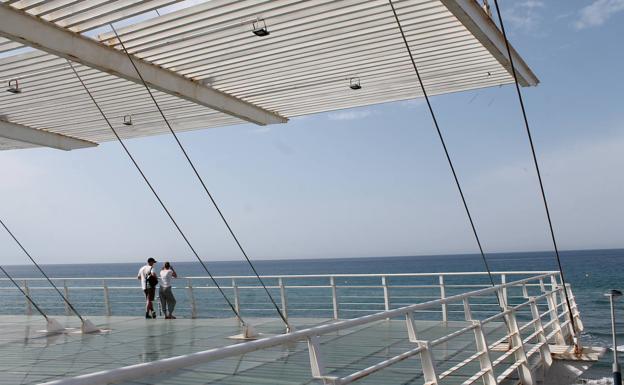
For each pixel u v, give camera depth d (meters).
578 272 86.88
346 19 9.04
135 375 2.68
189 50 10.02
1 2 8.08
